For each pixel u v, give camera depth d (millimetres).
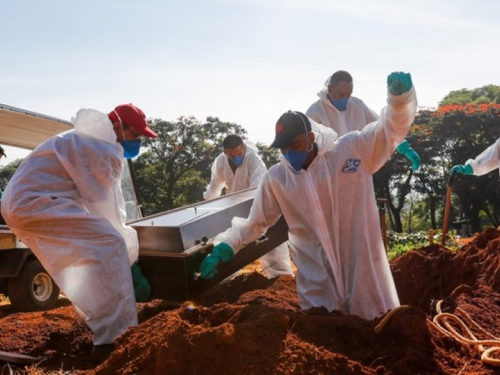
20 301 9141
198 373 3453
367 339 3982
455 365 3746
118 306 4918
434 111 46344
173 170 38344
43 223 4953
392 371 3582
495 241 7672
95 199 5117
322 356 3504
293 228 5188
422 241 15250
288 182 5043
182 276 5371
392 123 4770
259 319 3736
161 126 38094
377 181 43219
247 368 3396
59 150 5078
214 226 5934
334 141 5043
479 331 4500
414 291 7949
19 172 5137
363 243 5000
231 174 9086
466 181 40719
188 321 4086
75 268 4953
